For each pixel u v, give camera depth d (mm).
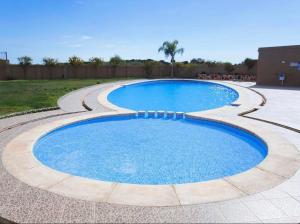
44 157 7719
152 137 9594
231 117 11438
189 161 7484
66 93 18578
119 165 7188
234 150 8375
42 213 4316
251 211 4406
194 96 20625
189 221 4129
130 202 4711
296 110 12836
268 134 8789
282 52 23203
